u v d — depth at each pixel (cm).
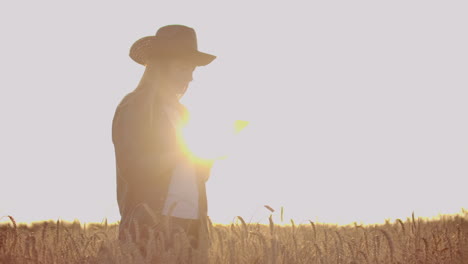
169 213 477
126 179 522
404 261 546
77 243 508
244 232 502
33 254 491
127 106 531
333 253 497
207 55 546
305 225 585
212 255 501
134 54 551
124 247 450
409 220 610
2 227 523
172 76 545
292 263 491
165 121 530
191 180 528
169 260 449
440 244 579
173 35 547
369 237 564
